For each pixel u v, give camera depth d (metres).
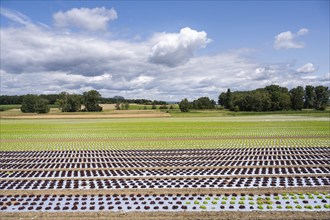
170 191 15.02
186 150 26.55
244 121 62.50
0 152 26.98
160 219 11.64
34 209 12.97
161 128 48.47
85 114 106.19
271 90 145.00
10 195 14.76
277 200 13.64
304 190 14.90
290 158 22.75
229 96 141.50
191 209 12.67
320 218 11.48
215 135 37.25
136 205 13.23
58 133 42.91
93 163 21.83
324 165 20.11
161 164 21.03
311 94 138.00
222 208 12.75
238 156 23.61
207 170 19.23
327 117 75.31
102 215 12.12
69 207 13.16
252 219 11.53
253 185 15.79
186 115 97.38
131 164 21.22
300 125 48.94
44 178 17.73
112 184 16.34
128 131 44.25
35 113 115.25
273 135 36.12
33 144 31.86
